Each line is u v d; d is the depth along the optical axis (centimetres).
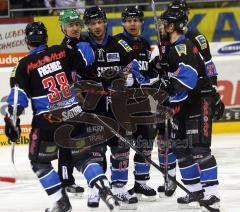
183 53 1061
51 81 1032
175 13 1091
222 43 2183
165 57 1217
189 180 1149
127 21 1224
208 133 1091
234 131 2073
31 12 2245
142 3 2250
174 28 1096
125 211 1180
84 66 1075
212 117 1121
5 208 1227
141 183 1255
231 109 2066
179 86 1055
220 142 1925
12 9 2253
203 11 2270
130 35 1235
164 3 2200
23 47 2223
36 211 1197
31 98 1044
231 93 2061
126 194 1195
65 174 1284
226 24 2278
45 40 1057
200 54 1118
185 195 1282
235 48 2192
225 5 2270
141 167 1245
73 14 1270
